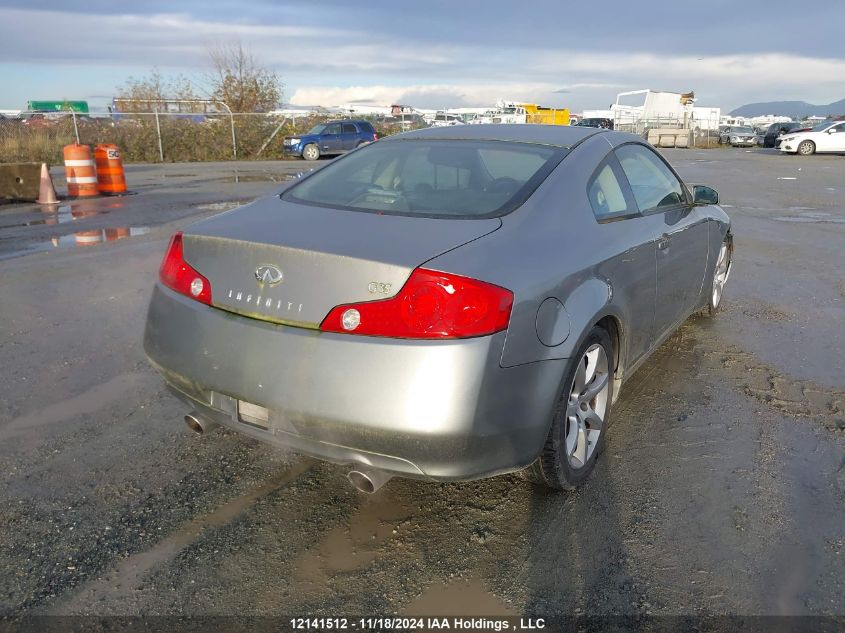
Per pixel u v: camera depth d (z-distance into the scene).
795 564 2.49
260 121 29.16
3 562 2.43
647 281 3.39
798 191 15.43
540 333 2.42
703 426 3.58
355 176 3.25
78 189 13.06
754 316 5.55
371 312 2.23
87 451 3.22
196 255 2.64
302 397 2.29
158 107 28.22
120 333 4.85
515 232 2.59
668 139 42.06
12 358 4.32
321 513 2.77
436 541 2.61
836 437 3.47
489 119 40.62
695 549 2.57
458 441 2.20
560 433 2.67
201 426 2.79
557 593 2.34
